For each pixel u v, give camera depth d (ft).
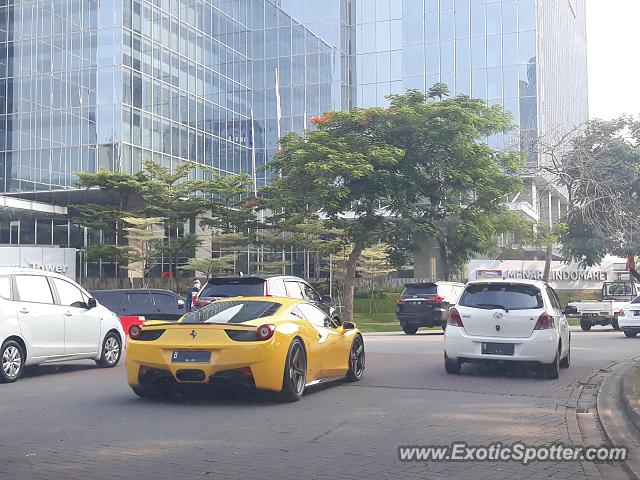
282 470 21.29
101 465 21.88
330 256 137.69
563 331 44.52
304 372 33.96
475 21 188.65
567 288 145.79
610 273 146.30
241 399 33.99
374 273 147.54
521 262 141.18
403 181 103.50
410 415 30.01
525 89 181.68
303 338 33.99
